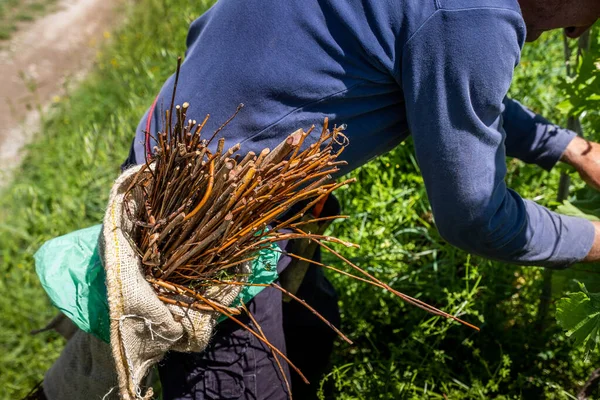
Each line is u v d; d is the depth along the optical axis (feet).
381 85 6.04
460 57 5.52
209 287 6.14
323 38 5.90
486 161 6.01
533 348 9.46
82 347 7.30
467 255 9.88
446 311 9.40
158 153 5.86
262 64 6.08
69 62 21.06
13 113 18.83
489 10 5.43
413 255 10.19
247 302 6.70
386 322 9.53
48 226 12.73
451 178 6.02
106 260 5.76
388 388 9.02
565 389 9.19
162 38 18.93
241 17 6.21
